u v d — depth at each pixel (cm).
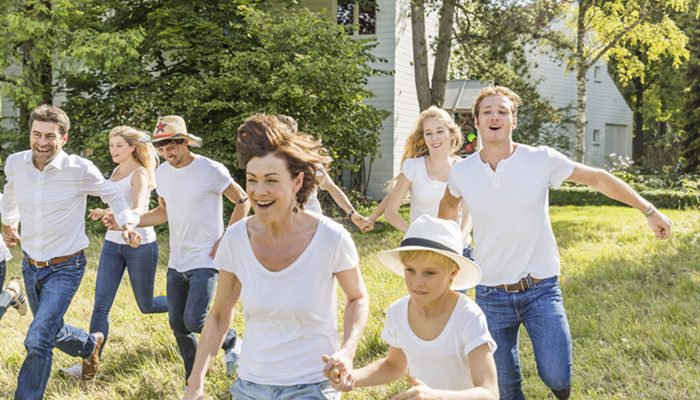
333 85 1332
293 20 1364
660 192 1567
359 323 254
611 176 353
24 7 1440
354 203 1497
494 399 242
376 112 1440
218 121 1341
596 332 540
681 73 3097
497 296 348
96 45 1325
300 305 247
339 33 1403
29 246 430
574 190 1717
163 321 605
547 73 2892
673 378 435
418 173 496
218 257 265
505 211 339
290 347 251
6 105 1880
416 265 256
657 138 4019
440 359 262
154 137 431
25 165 422
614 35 2211
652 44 2342
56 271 429
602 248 909
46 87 1480
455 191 368
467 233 423
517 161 340
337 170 1514
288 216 250
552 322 331
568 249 925
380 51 1875
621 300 636
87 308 678
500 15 1714
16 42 1415
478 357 251
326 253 250
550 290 341
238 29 1408
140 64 1369
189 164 440
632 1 2156
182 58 1545
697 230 1019
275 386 251
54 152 415
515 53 1741
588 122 3152
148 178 507
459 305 260
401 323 272
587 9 2019
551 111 1934
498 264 346
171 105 1307
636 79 3772
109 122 1366
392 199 509
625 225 1135
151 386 461
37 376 405
